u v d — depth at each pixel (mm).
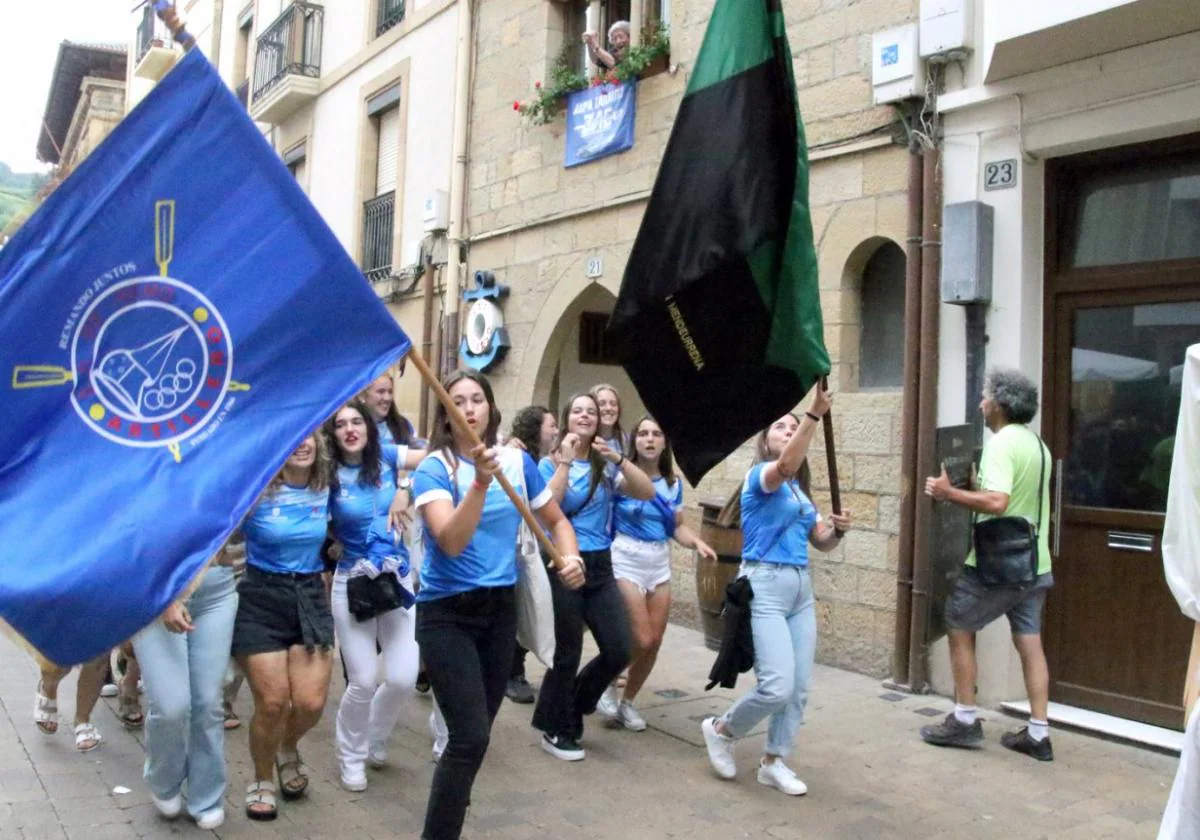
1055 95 5992
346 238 14133
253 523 4348
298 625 4426
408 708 6227
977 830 4480
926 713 6117
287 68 15109
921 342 6531
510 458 3973
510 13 10867
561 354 10742
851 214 7148
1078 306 6160
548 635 4363
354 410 4746
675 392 4203
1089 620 5992
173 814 4387
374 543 4797
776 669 4699
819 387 4562
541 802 4730
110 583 3062
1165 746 5434
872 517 6945
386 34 13234
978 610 5426
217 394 3309
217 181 3389
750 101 4137
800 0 7488
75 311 3238
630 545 5625
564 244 9984
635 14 9156
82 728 5254
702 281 4125
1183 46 5453
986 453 5410
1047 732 5379
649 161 8992
